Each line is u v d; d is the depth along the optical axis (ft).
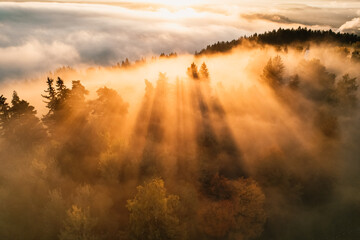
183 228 97.04
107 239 96.58
